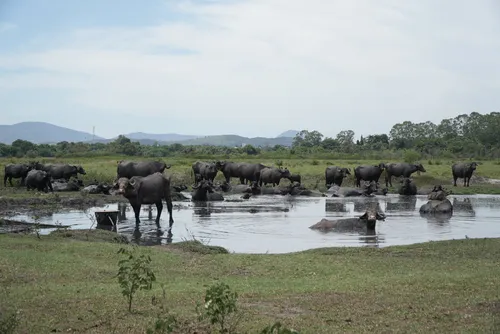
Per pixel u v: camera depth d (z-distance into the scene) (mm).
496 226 23625
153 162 39000
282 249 18281
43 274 12414
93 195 33531
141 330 8664
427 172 54875
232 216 27000
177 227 23234
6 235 17672
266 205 32312
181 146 97062
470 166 43906
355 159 78812
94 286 11391
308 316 9344
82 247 15781
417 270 13719
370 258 15398
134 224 24062
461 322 9000
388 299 10398
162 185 24547
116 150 86688
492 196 38656
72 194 34156
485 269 13773
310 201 34969
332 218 26172
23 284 11555
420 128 131625
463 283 11617
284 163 65688
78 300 10188
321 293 10891
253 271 13648
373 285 11609
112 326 8852
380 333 8484
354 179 48594
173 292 10914
